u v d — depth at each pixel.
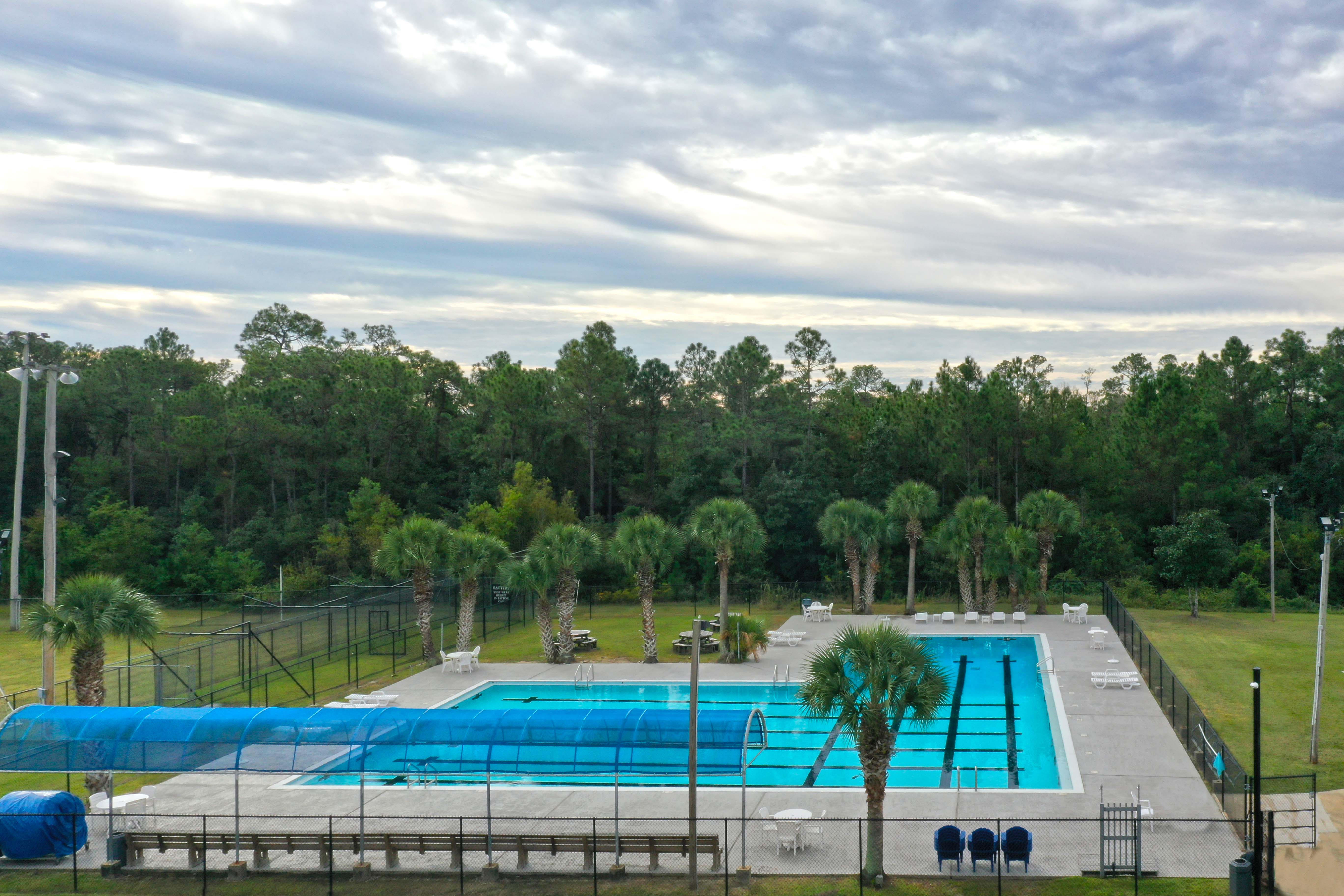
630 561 43.19
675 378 83.25
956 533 52.94
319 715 23.03
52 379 30.80
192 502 79.62
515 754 26.56
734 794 25.56
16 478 71.94
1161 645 45.28
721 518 43.47
